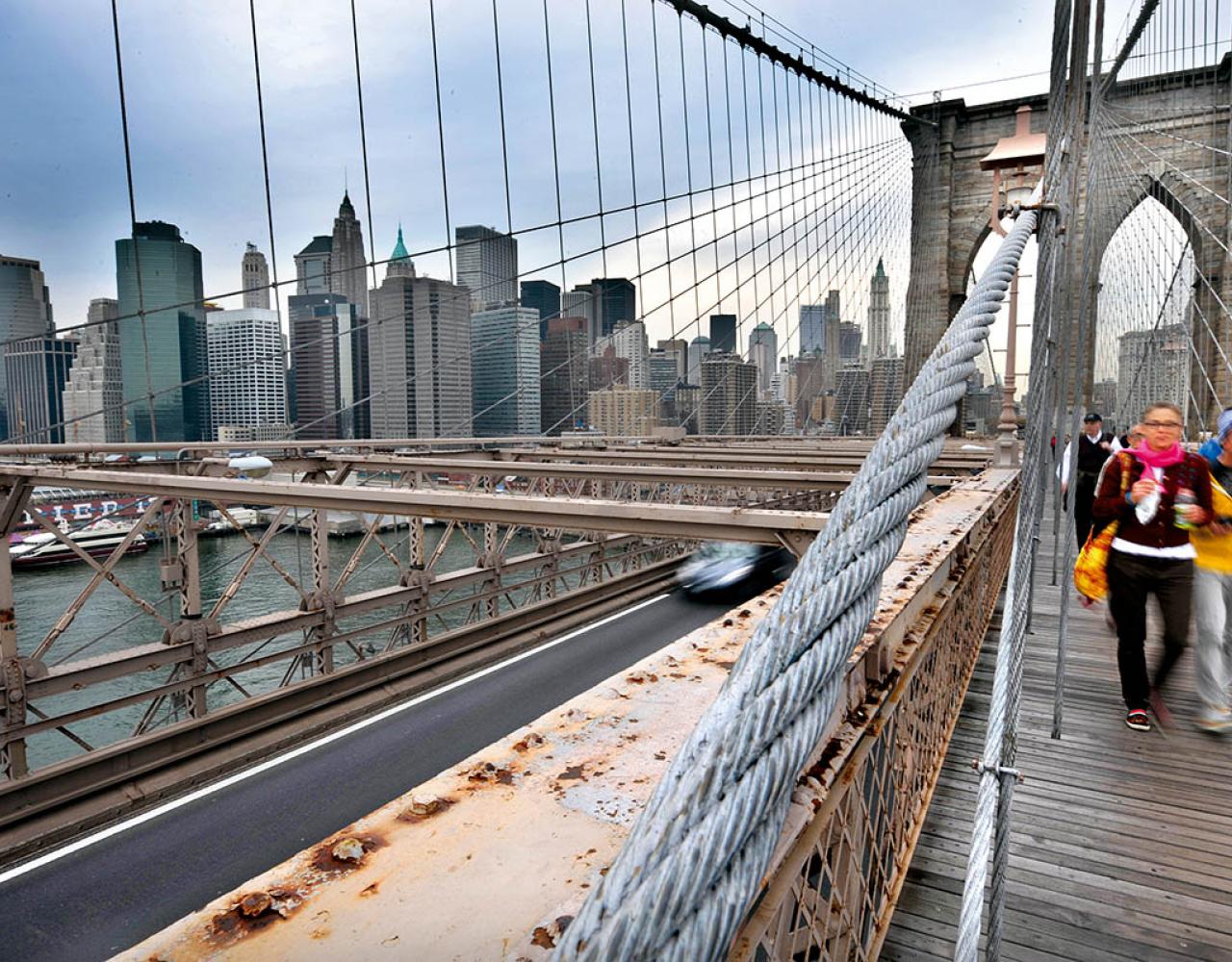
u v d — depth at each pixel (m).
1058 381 3.17
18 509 7.34
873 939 1.62
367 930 0.49
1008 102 31.33
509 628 11.53
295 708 8.35
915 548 2.29
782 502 15.10
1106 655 4.74
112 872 5.69
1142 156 27.88
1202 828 2.81
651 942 0.38
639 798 0.65
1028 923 2.34
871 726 1.30
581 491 12.62
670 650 1.02
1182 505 3.36
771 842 0.49
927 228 32.38
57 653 10.76
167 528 8.16
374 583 15.19
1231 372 21.88
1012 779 1.32
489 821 0.62
